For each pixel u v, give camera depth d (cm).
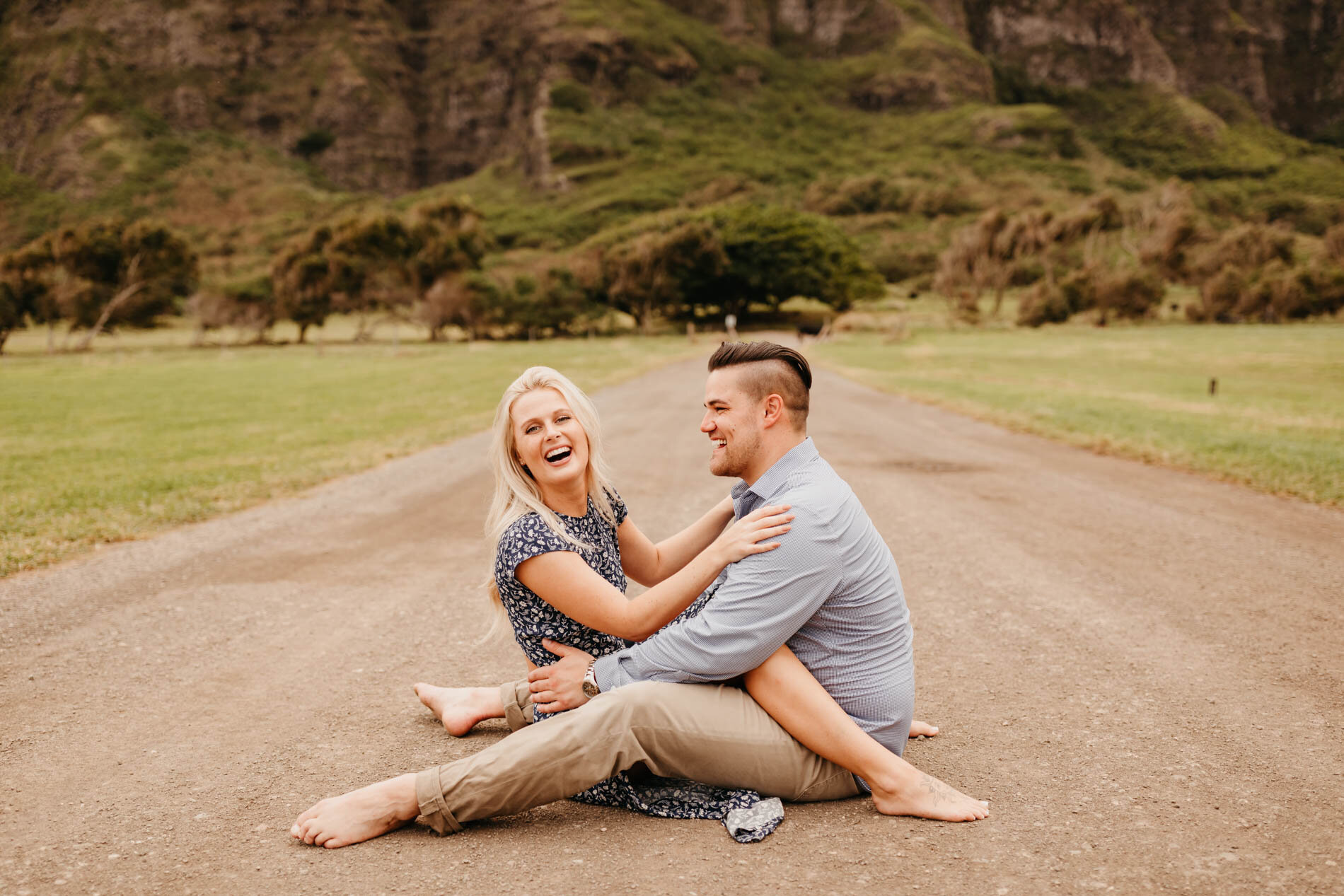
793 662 247
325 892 217
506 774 239
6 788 279
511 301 7981
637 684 244
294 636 439
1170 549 600
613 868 227
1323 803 255
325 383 2931
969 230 9331
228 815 261
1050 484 873
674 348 5334
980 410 1572
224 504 810
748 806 248
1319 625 431
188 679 381
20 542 643
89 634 444
